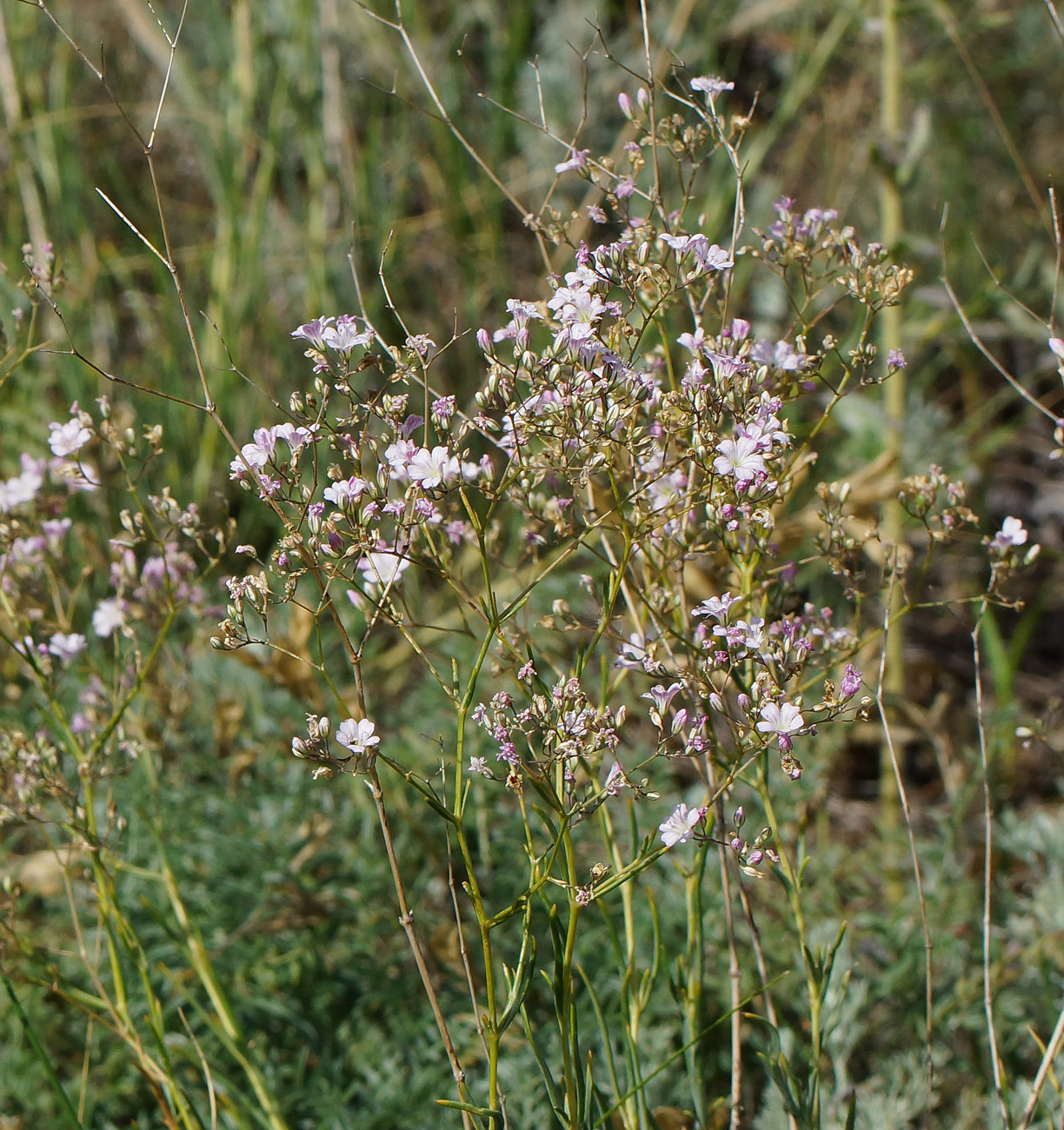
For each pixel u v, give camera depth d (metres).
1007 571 1.99
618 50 4.96
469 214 4.68
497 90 4.73
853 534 2.93
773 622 2.02
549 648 3.01
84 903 2.88
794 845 2.91
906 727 3.57
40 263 2.25
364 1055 2.64
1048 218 3.22
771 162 5.21
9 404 4.08
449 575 1.80
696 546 1.87
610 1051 1.96
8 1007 2.72
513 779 1.67
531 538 1.89
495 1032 1.70
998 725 3.27
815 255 2.01
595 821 2.92
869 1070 2.69
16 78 4.36
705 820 1.89
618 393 1.68
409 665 3.75
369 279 4.43
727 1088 2.58
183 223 5.09
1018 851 2.94
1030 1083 2.48
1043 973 2.67
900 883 3.12
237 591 1.69
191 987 2.72
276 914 2.74
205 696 3.27
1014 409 4.75
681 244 1.73
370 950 2.78
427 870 2.92
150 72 5.23
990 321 4.56
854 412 3.49
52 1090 2.61
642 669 1.78
